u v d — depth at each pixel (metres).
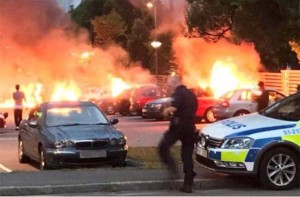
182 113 8.99
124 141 11.62
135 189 9.40
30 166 13.02
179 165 10.93
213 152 9.26
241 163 9.02
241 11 14.21
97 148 11.28
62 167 11.16
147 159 12.28
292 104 10.05
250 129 9.19
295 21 13.39
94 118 12.54
